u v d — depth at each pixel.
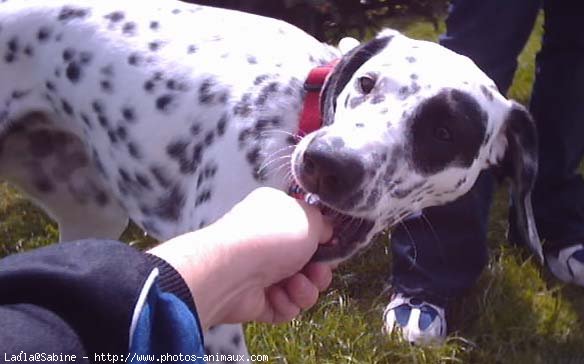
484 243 0.99
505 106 0.69
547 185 1.08
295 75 0.76
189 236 0.35
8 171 0.91
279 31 0.81
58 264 0.26
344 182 0.57
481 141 0.66
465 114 0.63
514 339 0.96
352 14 1.32
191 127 0.78
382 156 0.60
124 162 0.82
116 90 0.81
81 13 0.83
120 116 0.81
